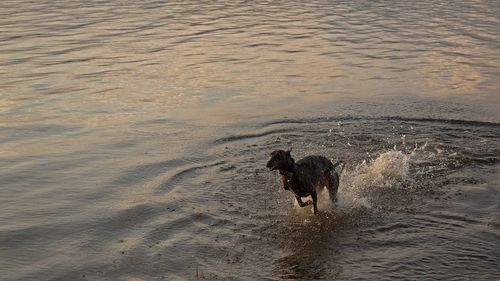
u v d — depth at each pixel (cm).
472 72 1594
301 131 1141
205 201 854
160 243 734
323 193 897
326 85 1474
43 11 2603
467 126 1164
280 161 784
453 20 2409
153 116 1245
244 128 1165
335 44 1958
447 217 803
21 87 1440
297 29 2217
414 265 684
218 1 2997
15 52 1809
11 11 2600
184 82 1500
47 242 738
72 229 770
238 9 2723
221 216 809
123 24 2294
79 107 1298
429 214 814
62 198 864
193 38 2039
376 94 1390
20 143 1085
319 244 741
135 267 679
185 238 748
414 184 909
